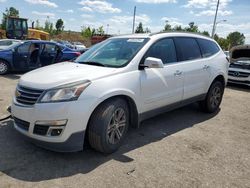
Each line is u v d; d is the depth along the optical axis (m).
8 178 3.18
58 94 3.39
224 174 3.58
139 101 4.18
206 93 5.91
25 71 10.58
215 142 4.61
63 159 3.69
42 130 3.44
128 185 3.19
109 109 3.70
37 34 26.73
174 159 3.89
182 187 3.22
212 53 6.09
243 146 4.52
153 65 4.05
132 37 4.83
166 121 5.55
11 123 4.79
